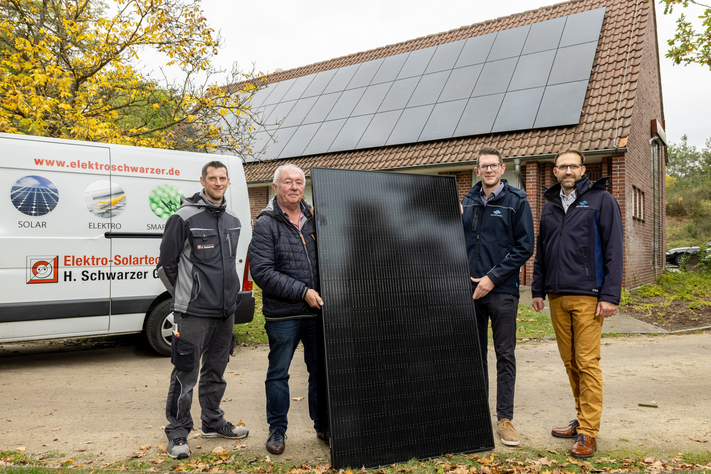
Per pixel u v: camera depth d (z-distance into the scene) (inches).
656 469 117.1
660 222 588.7
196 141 412.8
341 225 128.3
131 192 216.7
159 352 225.6
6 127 307.1
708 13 332.2
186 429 126.6
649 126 517.7
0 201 188.9
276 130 610.2
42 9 368.2
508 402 137.9
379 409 120.0
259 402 168.6
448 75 538.3
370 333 124.0
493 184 145.0
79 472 110.2
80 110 359.6
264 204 583.5
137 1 377.7
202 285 126.9
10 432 137.9
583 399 129.3
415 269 134.0
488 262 143.6
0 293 187.3
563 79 450.9
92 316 206.4
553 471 116.0
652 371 211.0
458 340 133.6
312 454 126.2
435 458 122.0
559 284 135.9
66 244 200.4
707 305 362.0
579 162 137.6
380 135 510.0
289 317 125.7
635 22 477.1
